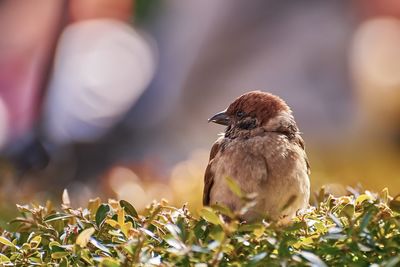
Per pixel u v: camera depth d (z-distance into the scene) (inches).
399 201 188.5
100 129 575.5
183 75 632.4
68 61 612.7
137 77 642.2
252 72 622.2
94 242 177.9
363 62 622.8
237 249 173.9
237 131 267.1
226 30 629.6
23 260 184.4
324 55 618.5
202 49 632.4
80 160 541.3
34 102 569.9
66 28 612.7
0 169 356.2
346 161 413.7
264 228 171.3
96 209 208.2
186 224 190.7
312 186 343.6
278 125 261.6
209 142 609.0
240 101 270.4
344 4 622.2
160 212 195.6
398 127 597.3
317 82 615.8
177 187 324.8
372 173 379.9
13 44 589.6
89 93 604.4
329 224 190.9
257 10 623.2
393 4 624.4
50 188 409.1
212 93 629.6
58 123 566.3
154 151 588.1
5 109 564.1
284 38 622.8
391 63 617.6
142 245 170.7
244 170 247.6
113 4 654.5
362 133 602.2
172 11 668.1
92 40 649.0
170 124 611.2
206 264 165.8
